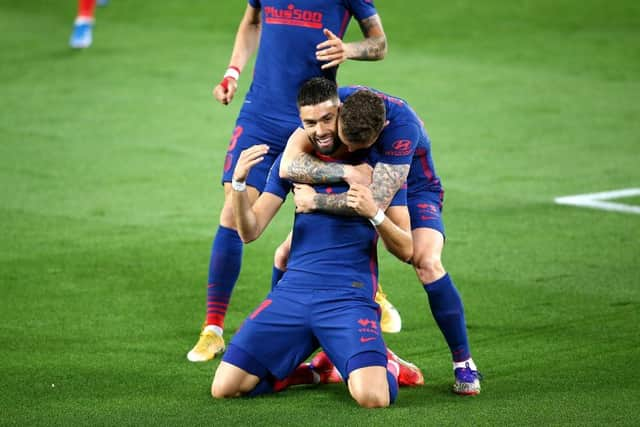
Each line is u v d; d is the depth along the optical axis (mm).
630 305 23000
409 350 20703
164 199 32219
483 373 19234
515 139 39562
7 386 18562
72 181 34156
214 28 61656
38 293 23906
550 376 18953
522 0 66562
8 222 29609
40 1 70125
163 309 23062
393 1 66375
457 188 33281
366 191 17375
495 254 26766
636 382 18500
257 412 17219
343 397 18031
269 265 26234
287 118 21641
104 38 59250
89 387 18562
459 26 61062
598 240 27875
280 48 21625
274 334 17938
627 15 63344
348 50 21031
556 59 53875
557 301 23312
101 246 27531
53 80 49875
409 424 16531
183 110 44500
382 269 25891
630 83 48969
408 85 48469
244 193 18047
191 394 18219
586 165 35906
